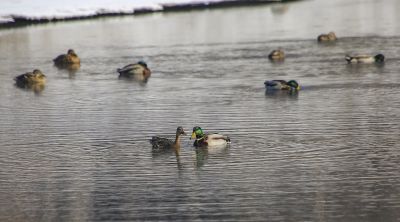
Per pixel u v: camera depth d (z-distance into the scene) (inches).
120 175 920.3
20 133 1132.5
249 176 902.4
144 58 1847.9
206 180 893.2
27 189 885.8
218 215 794.2
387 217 778.2
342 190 852.0
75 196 860.0
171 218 789.9
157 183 889.5
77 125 1173.1
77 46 2080.5
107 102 1344.7
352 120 1143.6
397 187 855.7
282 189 859.4
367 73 1540.4
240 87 1439.5
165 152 1005.2
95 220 792.9
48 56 1930.4
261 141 1042.7
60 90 1480.1
